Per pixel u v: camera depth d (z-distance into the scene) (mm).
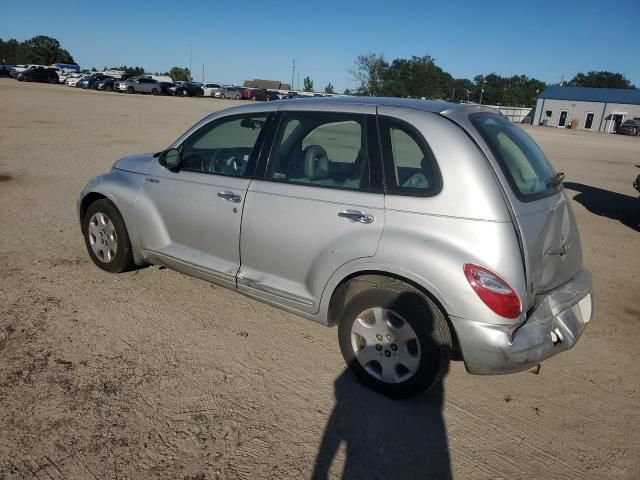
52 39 108375
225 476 2758
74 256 5637
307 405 3385
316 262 3617
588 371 4020
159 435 3016
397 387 3412
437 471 2904
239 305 4727
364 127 3566
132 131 17500
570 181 13859
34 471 2695
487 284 3025
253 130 4168
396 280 3348
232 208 4070
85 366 3619
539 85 106688
